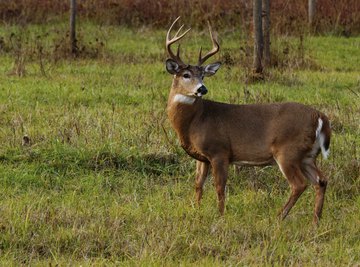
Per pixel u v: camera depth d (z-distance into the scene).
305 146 15.04
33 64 27.66
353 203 16.11
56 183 16.56
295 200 14.98
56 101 22.19
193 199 15.88
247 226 14.41
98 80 25.27
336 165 17.41
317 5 37.34
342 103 23.02
